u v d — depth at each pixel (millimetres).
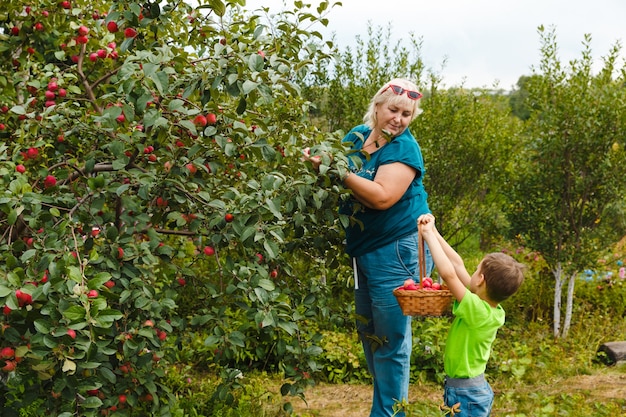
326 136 3250
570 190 6480
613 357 6086
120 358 2926
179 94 2963
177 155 2910
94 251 2539
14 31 3643
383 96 3377
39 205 2582
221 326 3102
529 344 6352
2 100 3512
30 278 2328
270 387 5078
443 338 5750
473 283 3152
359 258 3543
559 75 6551
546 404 4617
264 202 2785
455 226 7371
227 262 2928
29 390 2680
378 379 3566
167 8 2908
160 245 2951
